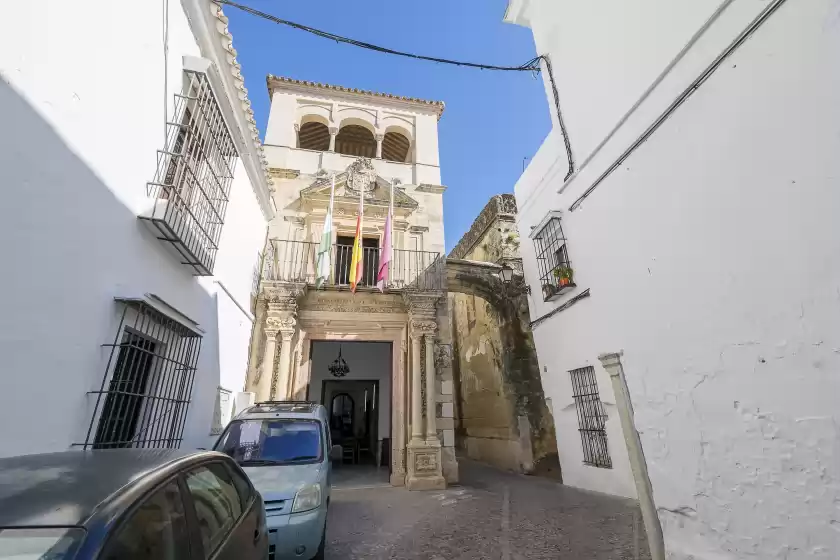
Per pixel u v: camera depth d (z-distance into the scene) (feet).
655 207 14.23
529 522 19.69
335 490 28.91
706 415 11.37
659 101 14.71
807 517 8.91
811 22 9.70
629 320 14.83
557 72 24.20
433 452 30.12
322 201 35.70
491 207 47.26
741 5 11.62
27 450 9.09
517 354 39.14
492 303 41.65
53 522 4.78
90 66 11.21
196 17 17.33
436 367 33.14
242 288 26.84
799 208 9.65
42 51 9.58
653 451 13.09
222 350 22.81
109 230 12.09
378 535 18.13
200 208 17.71
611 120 18.17
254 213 29.45
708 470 11.20
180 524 6.31
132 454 7.27
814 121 9.50
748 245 10.75
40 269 9.57
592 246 18.20
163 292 15.72
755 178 10.76
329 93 41.42
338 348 44.47
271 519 12.82
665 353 12.92
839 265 8.75
